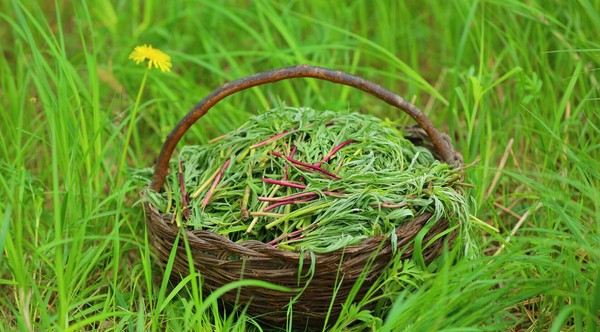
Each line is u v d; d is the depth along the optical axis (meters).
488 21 2.90
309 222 2.11
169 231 2.11
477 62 3.34
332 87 3.21
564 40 2.81
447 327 1.90
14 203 2.27
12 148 2.82
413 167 2.32
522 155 2.95
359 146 2.32
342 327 2.02
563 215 2.06
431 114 3.24
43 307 2.06
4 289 2.42
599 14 2.93
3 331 2.14
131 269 2.47
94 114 2.57
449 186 2.21
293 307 2.11
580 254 2.27
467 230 2.17
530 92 2.83
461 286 1.94
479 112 2.92
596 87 2.83
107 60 3.42
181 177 2.30
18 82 3.13
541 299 2.22
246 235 2.12
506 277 2.24
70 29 3.85
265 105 3.01
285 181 2.19
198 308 1.98
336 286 2.04
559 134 2.64
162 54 2.50
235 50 3.63
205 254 2.07
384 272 2.08
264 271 2.00
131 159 3.11
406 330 1.87
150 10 3.54
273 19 3.19
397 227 2.08
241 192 2.21
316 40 3.49
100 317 1.96
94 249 2.36
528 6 2.86
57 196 2.14
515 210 2.71
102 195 2.64
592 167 2.42
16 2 2.46
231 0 3.82
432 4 3.57
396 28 3.61
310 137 2.37
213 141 2.41
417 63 3.56
